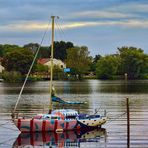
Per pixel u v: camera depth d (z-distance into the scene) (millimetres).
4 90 145375
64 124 52188
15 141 47406
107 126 56500
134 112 72562
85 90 142875
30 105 89000
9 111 76750
